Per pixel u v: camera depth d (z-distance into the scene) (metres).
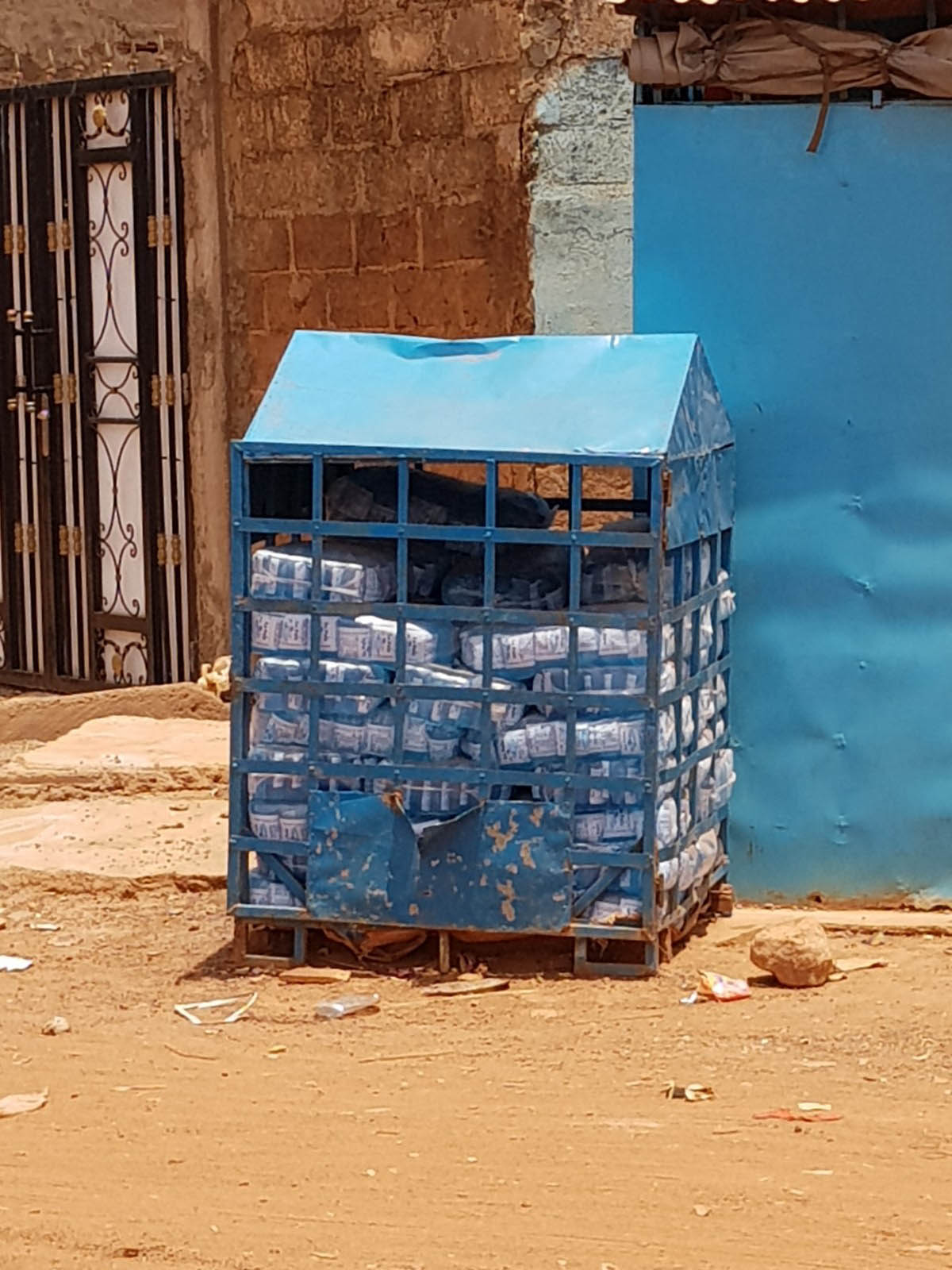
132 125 10.10
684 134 6.48
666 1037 5.56
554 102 8.06
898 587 6.48
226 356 9.78
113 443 10.50
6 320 10.86
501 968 6.11
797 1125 4.97
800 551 6.52
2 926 6.71
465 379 6.02
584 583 6.00
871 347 6.43
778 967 5.94
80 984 6.12
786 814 6.62
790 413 6.49
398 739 5.93
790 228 6.44
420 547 6.14
